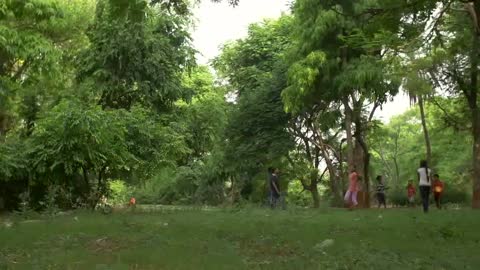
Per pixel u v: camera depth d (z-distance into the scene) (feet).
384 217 47.57
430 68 70.13
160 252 25.58
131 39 85.10
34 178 65.72
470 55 70.64
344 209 68.85
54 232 33.96
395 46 46.34
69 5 85.25
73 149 62.80
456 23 62.39
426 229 36.11
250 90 120.88
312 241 30.27
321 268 22.29
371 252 26.21
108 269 21.91
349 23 76.48
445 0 42.42
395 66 68.18
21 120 91.66
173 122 91.20
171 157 74.95
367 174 95.04
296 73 80.64
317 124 109.60
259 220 43.91
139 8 34.81
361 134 98.27
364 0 74.13
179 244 28.48
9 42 73.26
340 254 25.68
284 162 113.91
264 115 110.32
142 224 38.86
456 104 94.63
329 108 104.32
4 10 73.61
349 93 85.66
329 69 81.20
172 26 94.94
